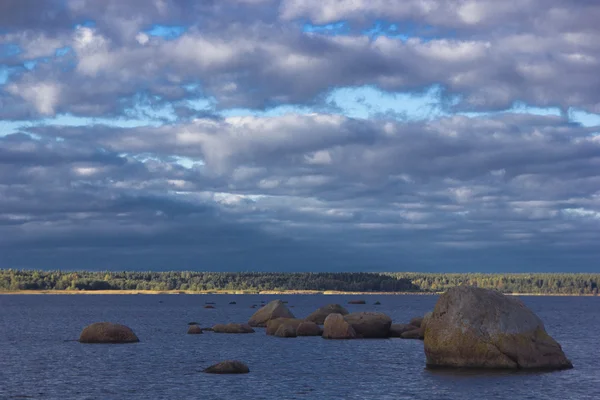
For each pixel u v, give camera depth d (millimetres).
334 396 33188
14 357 49250
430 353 40156
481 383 35188
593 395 32531
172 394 33812
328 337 63156
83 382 37688
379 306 185875
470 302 39625
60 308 158250
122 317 115625
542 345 39219
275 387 35781
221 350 53750
